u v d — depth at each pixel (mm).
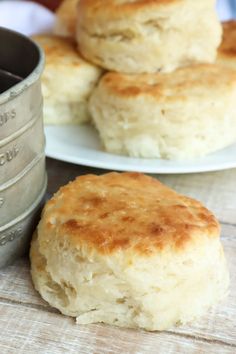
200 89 334
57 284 255
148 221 252
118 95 332
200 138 330
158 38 344
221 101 331
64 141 348
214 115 330
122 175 288
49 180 329
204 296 249
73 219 254
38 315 252
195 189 325
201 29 354
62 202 266
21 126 249
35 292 261
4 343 241
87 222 252
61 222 256
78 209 260
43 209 271
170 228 249
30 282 266
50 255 252
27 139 255
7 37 285
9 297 259
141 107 327
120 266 239
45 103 363
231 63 375
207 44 360
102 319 247
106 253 240
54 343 241
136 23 342
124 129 331
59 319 250
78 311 248
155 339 243
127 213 256
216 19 365
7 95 236
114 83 342
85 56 365
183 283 244
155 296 241
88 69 363
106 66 356
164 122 325
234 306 256
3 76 295
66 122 367
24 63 285
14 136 246
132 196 269
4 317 251
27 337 243
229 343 243
